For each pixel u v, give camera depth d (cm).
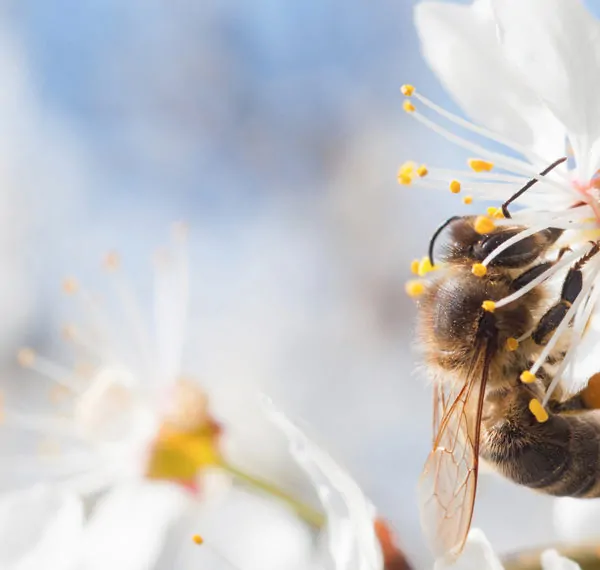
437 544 8
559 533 9
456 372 8
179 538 10
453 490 8
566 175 8
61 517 10
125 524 10
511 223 8
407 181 9
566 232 8
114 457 10
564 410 8
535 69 8
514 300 8
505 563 8
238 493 10
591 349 8
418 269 8
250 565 10
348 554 8
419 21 9
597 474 8
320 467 8
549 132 8
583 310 8
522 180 8
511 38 8
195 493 10
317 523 9
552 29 8
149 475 10
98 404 10
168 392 10
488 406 8
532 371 8
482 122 9
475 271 8
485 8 8
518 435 8
